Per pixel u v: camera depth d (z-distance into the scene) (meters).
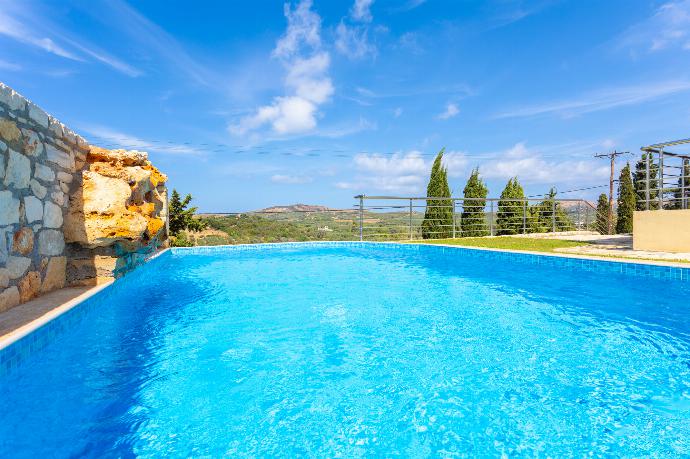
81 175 4.85
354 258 9.80
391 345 3.51
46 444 2.00
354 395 2.55
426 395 2.55
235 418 2.27
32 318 2.95
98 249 4.83
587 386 2.65
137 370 2.95
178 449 1.96
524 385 2.69
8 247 3.27
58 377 2.79
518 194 18.83
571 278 6.51
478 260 8.84
